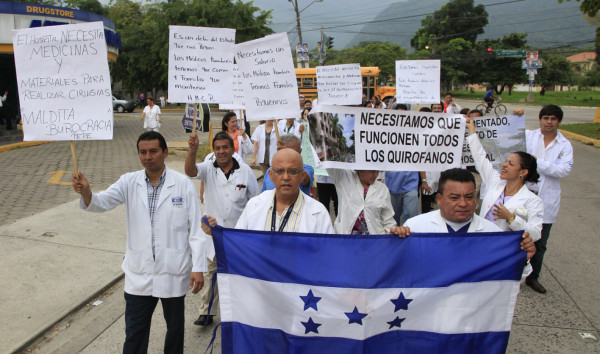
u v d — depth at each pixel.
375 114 3.69
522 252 2.82
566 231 6.98
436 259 2.82
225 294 2.91
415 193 5.43
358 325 2.84
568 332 4.14
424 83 6.88
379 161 3.74
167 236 3.16
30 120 3.01
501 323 2.86
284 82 4.43
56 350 3.88
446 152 3.84
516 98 63.38
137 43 40.34
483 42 74.94
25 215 7.30
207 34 4.17
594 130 19.73
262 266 2.86
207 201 4.28
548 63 73.81
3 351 3.73
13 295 4.68
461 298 2.83
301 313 2.86
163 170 3.24
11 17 15.13
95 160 12.84
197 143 3.96
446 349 2.85
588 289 5.02
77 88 3.01
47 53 3.00
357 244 2.82
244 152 7.23
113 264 5.51
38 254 5.71
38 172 10.93
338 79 6.96
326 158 3.71
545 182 4.88
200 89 4.18
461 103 51.59
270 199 3.16
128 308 3.21
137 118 29.14
